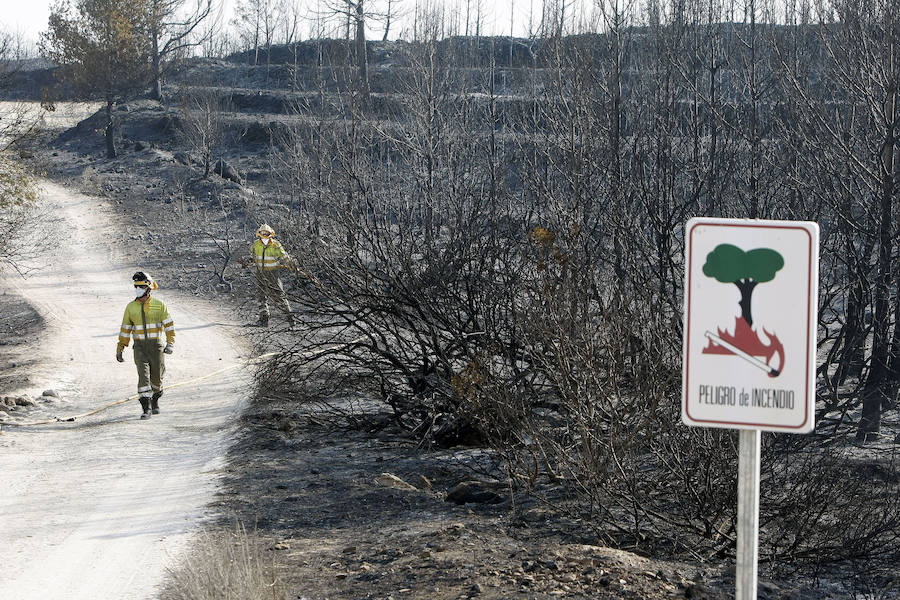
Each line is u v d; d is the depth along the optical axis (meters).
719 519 9.16
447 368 13.60
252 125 63.94
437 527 9.23
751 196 15.11
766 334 3.65
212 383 19.38
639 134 16.97
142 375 16.16
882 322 14.37
